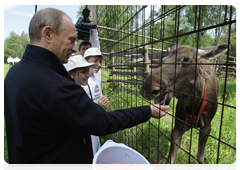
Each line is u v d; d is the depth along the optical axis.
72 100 0.89
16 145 0.95
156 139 3.12
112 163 1.37
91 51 2.43
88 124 0.91
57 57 0.97
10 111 1.05
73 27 1.06
